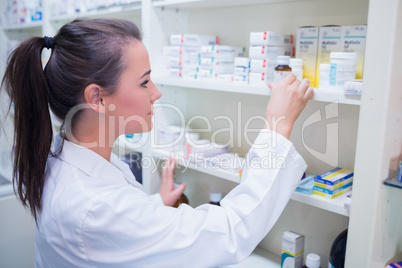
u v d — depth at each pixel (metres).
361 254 0.90
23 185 0.96
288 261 1.27
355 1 1.15
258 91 1.08
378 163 0.84
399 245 1.07
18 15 2.36
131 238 0.79
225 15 1.53
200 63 1.38
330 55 1.02
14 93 0.83
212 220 0.84
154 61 1.53
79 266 0.81
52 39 0.84
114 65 0.82
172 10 1.57
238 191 0.91
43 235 0.86
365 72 0.83
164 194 1.43
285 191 0.93
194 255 0.83
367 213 0.88
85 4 1.78
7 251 1.80
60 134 0.94
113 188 0.83
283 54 1.23
